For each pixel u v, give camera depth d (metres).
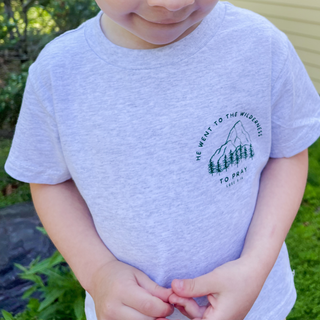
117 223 1.00
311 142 1.11
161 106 0.91
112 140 0.93
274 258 1.00
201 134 0.93
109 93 0.92
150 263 1.01
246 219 1.06
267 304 1.14
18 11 4.23
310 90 1.12
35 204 1.14
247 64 0.96
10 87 3.96
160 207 0.96
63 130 0.95
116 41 0.92
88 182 0.99
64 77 0.94
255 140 1.03
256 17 1.03
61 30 4.07
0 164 3.89
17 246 3.04
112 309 0.90
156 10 0.71
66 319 2.26
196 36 0.92
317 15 4.62
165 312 0.90
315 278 2.60
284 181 1.11
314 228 3.10
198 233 0.99
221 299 0.90
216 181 0.98
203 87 0.92
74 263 1.05
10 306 2.53
